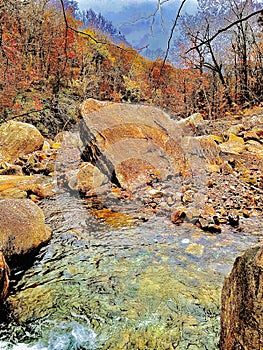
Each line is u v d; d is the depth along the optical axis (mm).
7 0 5402
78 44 16844
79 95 17000
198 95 17438
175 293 2895
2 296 2777
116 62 17547
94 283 3072
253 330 1602
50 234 3930
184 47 13773
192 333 2451
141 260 3443
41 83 14453
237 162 6820
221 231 4055
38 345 2391
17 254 3336
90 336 2461
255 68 17922
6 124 8062
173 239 3883
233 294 1879
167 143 6324
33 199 5180
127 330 2512
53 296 2891
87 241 3861
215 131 9500
